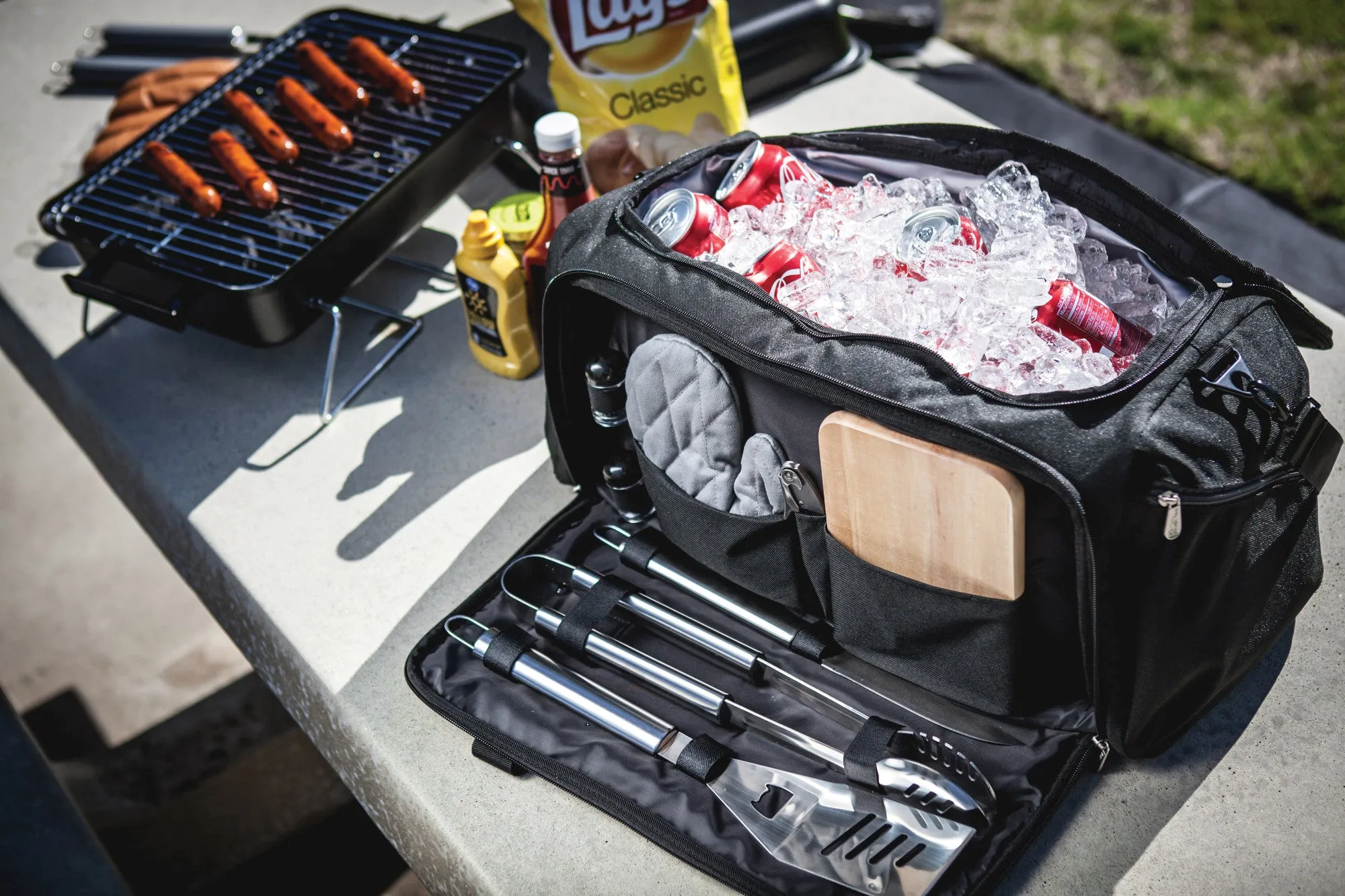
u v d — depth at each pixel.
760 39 1.88
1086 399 0.86
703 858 0.94
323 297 1.40
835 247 1.16
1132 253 1.09
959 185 1.21
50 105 2.10
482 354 1.52
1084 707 1.02
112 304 1.38
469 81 1.56
